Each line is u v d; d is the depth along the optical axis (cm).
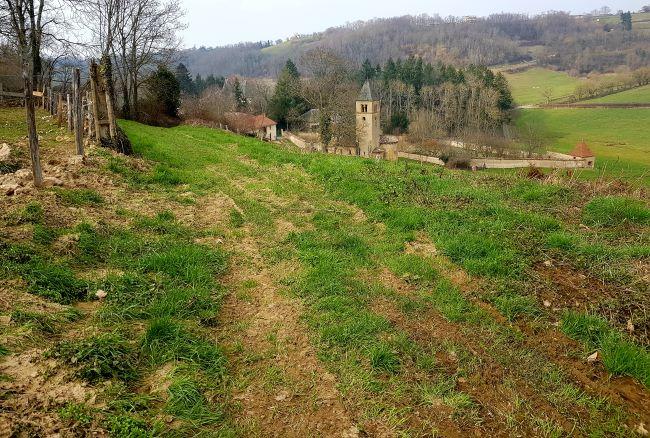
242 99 8188
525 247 791
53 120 1959
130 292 589
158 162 1425
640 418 457
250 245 820
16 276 556
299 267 732
